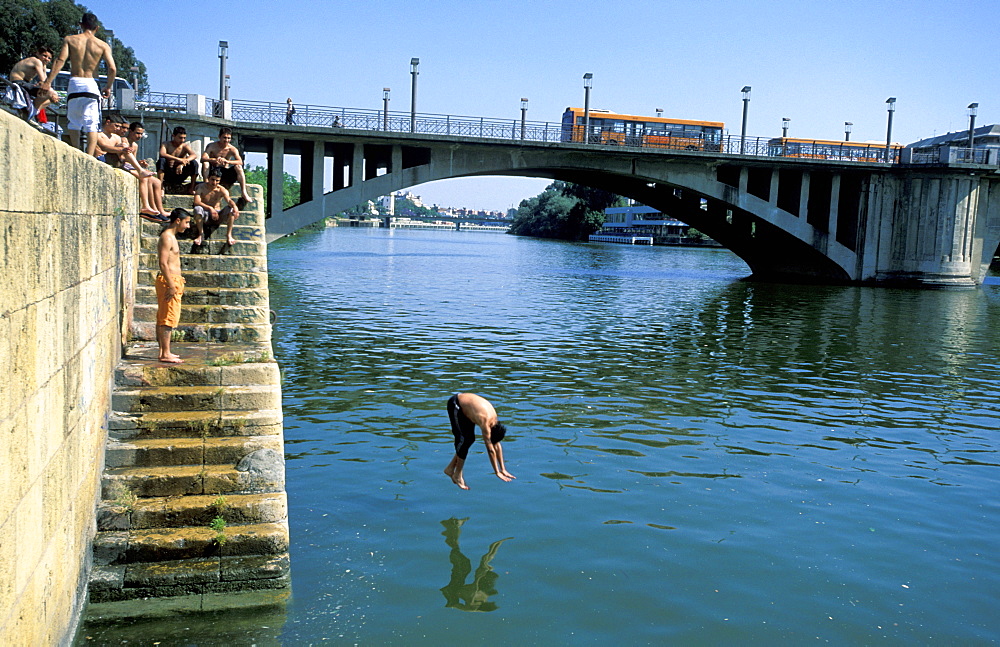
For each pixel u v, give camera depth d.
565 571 7.14
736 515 8.70
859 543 8.03
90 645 5.73
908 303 34.72
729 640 6.07
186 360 8.88
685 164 41.38
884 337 23.59
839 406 14.25
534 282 40.88
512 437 11.45
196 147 29.95
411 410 12.88
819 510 8.93
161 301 8.65
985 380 17.22
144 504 6.91
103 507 6.80
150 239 11.61
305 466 9.86
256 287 11.71
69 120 9.63
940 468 10.69
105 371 7.54
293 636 5.91
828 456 11.09
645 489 9.42
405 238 127.12
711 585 6.98
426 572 7.04
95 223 6.88
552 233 146.38
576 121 42.69
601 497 9.09
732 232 49.62
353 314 25.20
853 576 7.26
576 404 13.66
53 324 5.18
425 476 9.62
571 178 47.16
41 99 9.47
